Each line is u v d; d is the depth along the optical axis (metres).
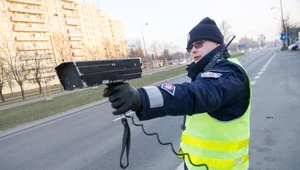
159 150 3.99
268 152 3.34
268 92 7.53
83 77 0.77
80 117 8.72
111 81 0.85
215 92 0.96
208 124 1.26
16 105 20.03
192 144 1.36
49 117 9.85
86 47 67.94
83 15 77.38
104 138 5.29
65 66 0.80
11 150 5.60
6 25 53.97
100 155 4.21
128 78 0.93
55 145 5.33
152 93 0.86
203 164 1.28
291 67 13.85
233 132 1.22
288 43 45.09
